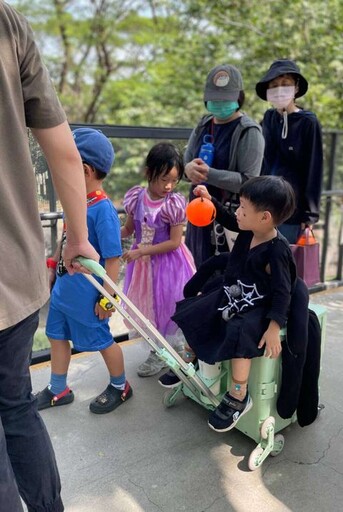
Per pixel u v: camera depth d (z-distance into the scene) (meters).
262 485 1.98
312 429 2.33
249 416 2.12
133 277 2.69
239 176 2.52
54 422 2.35
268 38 7.57
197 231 2.74
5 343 1.33
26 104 1.30
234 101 2.53
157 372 2.78
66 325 2.41
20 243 1.28
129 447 2.19
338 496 1.92
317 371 2.13
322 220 4.35
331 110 7.25
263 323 1.95
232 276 2.08
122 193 6.00
